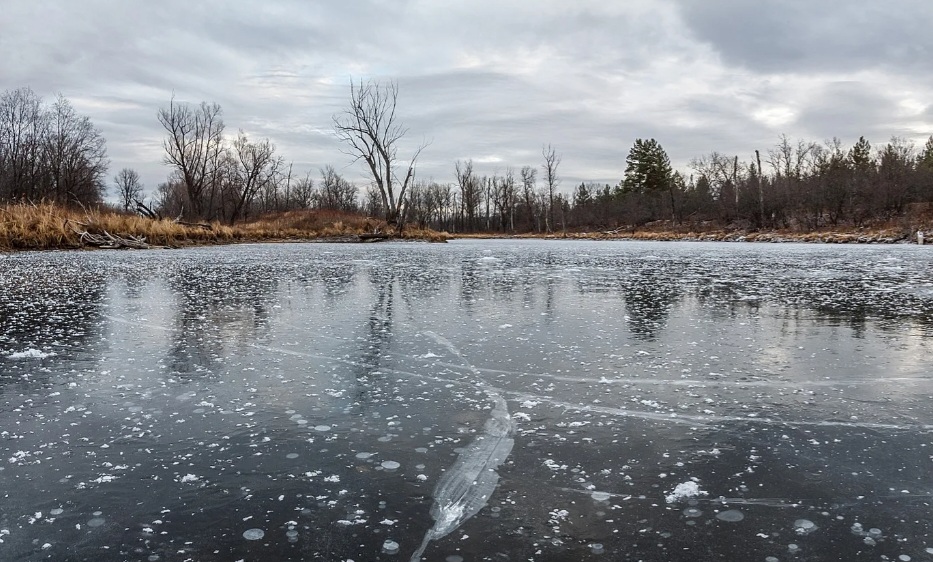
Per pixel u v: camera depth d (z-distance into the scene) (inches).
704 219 2891.2
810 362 196.7
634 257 845.8
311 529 92.4
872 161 2704.2
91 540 89.1
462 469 113.8
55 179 2155.5
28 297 347.9
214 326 259.0
